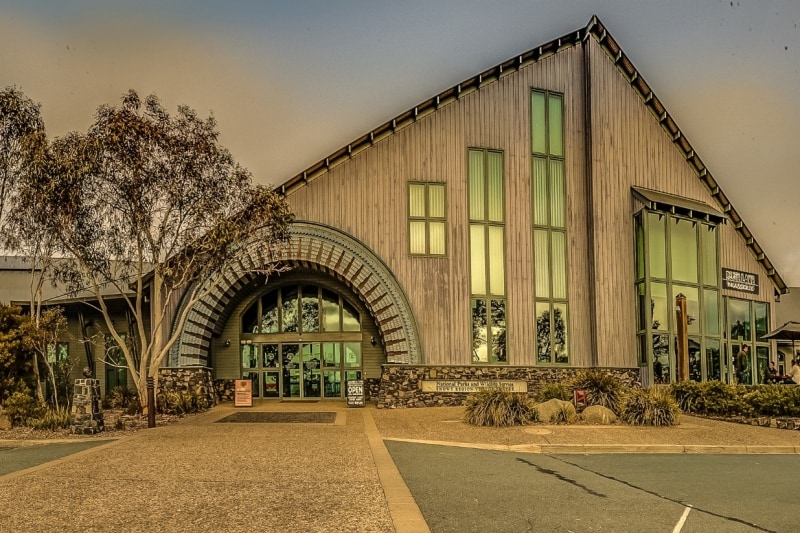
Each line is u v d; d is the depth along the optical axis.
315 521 8.30
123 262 22.69
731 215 34.00
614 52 30.27
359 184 27.30
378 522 8.27
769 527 8.65
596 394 20.83
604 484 11.37
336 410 24.81
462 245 27.58
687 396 22.50
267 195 21.06
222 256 21.53
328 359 28.83
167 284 22.98
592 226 28.91
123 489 10.10
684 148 31.81
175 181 20.08
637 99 30.91
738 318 34.47
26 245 22.86
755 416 20.62
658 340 28.80
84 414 17.44
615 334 28.70
